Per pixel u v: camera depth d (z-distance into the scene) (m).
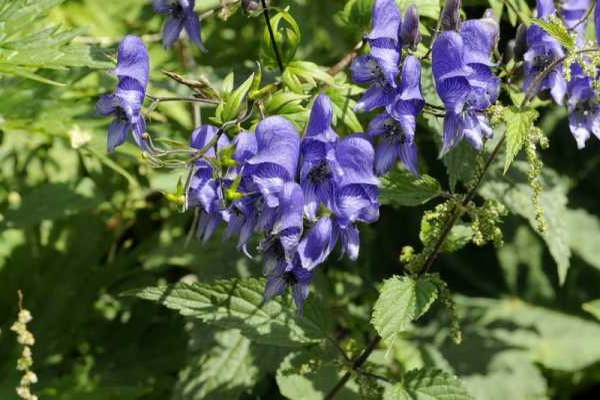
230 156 4.04
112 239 7.16
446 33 4.24
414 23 4.32
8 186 6.94
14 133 7.05
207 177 4.29
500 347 7.27
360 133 4.20
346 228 4.18
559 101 4.89
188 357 6.18
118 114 4.43
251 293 5.01
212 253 6.64
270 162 4.02
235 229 4.29
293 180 4.04
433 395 4.93
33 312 6.80
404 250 4.98
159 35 6.75
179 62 6.60
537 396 7.03
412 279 4.65
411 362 6.98
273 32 5.03
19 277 6.88
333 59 6.62
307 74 4.79
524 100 4.47
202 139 4.39
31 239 6.96
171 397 6.35
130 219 7.21
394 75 4.25
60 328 6.80
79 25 7.17
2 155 7.03
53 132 5.57
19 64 4.96
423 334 7.31
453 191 5.45
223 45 7.01
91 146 5.56
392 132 4.29
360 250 7.28
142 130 4.42
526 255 7.83
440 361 7.09
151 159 4.25
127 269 7.12
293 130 4.04
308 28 6.61
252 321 4.98
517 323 7.53
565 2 5.33
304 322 5.07
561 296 7.71
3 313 6.82
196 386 5.95
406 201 4.75
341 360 5.21
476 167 4.75
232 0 5.08
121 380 6.66
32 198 6.39
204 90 4.57
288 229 3.94
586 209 7.75
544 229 4.27
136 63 4.36
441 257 7.88
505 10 6.41
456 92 4.24
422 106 4.25
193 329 6.09
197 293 4.93
